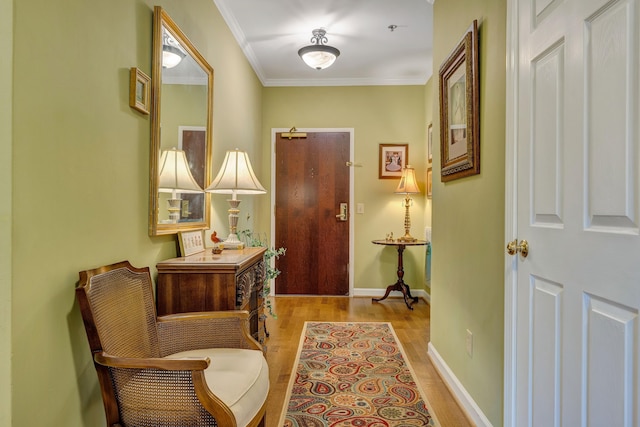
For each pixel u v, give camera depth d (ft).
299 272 15.06
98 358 3.90
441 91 7.91
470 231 6.42
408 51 12.19
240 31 10.77
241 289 6.09
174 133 6.61
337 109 15.02
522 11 4.76
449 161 7.54
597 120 3.45
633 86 3.07
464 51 6.56
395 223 14.98
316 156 15.05
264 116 15.03
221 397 4.00
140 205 5.56
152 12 5.90
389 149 14.96
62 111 3.89
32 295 3.51
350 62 13.17
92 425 4.41
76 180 4.12
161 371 3.82
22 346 3.40
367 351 9.18
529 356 4.57
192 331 5.37
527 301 4.62
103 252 4.64
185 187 6.92
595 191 3.48
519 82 4.81
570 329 3.82
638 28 3.01
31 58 3.47
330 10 9.70
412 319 11.89
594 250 3.50
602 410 3.39
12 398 3.29
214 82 8.89
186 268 5.89
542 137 4.31
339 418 6.23
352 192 14.99
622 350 3.17
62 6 3.87
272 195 15.05
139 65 5.52
